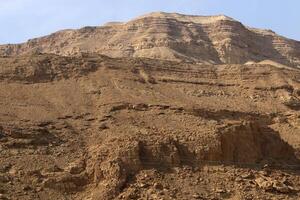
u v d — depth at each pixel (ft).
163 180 180.65
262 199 178.81
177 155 190.19
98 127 212.43
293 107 267.39
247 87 276.62
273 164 204.44
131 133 202.18
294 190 186.91
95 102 235.81
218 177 186.50
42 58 260.01
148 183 178.19
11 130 198.49
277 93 274.98
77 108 229.04
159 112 227.61
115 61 272.31
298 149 222.69
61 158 190.29
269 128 221.87
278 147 214.48
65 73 254.47
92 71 259.80
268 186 184.14
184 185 180.34
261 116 250.78
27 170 180.75
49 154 191.42
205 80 278.05
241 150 201.67
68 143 199.52
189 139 197.36
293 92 279.28
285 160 213.25
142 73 268.62
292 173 201.67
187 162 191.31
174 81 269.64
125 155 184.75
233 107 254.27
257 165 200.75
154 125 216.13
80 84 249.34
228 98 265.95
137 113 226.58
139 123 217.36
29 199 169.37
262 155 208.44
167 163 188.34
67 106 229.86
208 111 237.04
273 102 267.59
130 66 270.26
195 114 231.09
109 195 173.58
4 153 187.21
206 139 196.65
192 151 193.98
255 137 209.36
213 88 272.72
